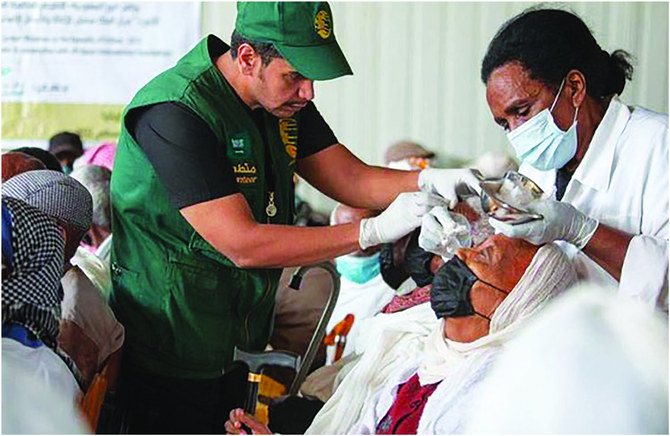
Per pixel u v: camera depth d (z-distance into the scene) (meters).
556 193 1.98
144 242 2.04
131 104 1.98
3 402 1.40
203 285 2.05
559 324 1.22
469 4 4.32
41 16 4.45
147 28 4.48
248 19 1.91
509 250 1.65
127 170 2.02
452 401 1.62
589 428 1.16
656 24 4.14
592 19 4.16
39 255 1.56
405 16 4.37
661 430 1.16
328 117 4.47
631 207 1.85
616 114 1.86
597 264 1.78
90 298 1.98
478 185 1.87
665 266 1.69
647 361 1.18
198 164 1.91
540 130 1.81
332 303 2.13
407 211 1.84
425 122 4.43
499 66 1.81
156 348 2.08
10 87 4.48
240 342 2.14
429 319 1.91
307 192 4.36
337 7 4.39
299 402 2.10
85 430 1.59
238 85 2.00
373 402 1.81
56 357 1.62
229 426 1.94
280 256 1.91
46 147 4.52
